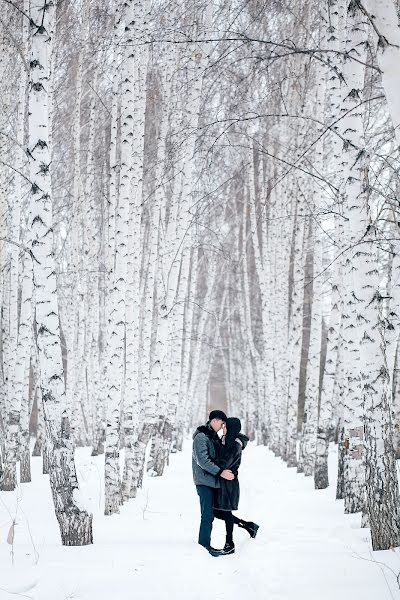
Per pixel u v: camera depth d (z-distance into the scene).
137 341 13.73
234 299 36.81
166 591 5.12
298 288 19.47
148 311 16.67
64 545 6.79
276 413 24.02
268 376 24.06
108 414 9.95
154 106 17.56
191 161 14.12
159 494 12.69
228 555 6.67
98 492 12.12
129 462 11.70
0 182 15.76
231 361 38.41
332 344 13.53
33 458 21.36
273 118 17.44
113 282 10.45
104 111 19.55
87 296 25.39
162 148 14.65
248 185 24.86
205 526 7.00
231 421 7.35
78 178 20.02
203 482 7.09
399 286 9.04
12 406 13.44
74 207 20.83
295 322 19.56
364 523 7.73
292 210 20.78
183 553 6.56
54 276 7.05
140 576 5.52
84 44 16.53
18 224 15.08
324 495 11.79
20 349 13.62
